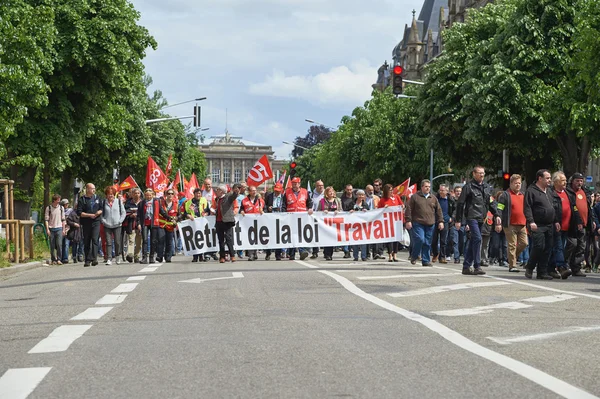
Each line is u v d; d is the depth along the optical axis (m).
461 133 43.81
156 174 33.91
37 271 23.53
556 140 38.00
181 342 8.54
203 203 26.62
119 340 8.76
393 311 11.07
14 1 30.17
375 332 9.13
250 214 25.34
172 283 16.17
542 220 17.47
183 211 25.56
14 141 35.75
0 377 6.91
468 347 8.13
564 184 18.17
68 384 6.60
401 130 66.81
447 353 7.81
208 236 25.41
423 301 12.47
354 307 11.58
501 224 20.58
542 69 38.44
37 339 9.05
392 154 66.44
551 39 38.47
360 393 6.13
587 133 32.06
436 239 25.39
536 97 37.75
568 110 33.16
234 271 19.36
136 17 38.66
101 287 15.77
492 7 45.47
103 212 24.78
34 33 30.44
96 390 6.36
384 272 18.44
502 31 40.69
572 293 14.09
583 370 7.03
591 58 29.77
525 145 40.00
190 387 6.39
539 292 14.16
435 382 6.50
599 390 6.21
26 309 12.36
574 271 19.30
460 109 43.06
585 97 32.25
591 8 30.23
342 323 9.85
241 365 7.25
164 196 25.11
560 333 9.17
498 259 24.91
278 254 25.83
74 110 37.62
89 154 46.75
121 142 44.91
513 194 20.55
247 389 6.29
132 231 26.20
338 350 7.98
